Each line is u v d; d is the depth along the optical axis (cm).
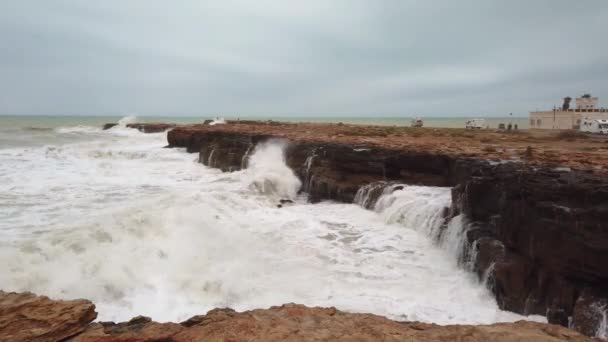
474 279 972
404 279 970
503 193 983
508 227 946
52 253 909
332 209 1662
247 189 1977
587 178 860
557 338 507
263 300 831
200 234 1141
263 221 1454
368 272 1003
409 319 773
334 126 4472
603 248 737
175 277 898
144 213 1198
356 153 1867
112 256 926
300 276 961
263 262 1040
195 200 1491
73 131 6531
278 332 521
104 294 812
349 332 526
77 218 1305
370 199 1639
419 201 1359
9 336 499
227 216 1408
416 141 2250
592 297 740
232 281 889
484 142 2239
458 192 1172
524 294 846
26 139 4541
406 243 1227
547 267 836
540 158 1249
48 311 554
